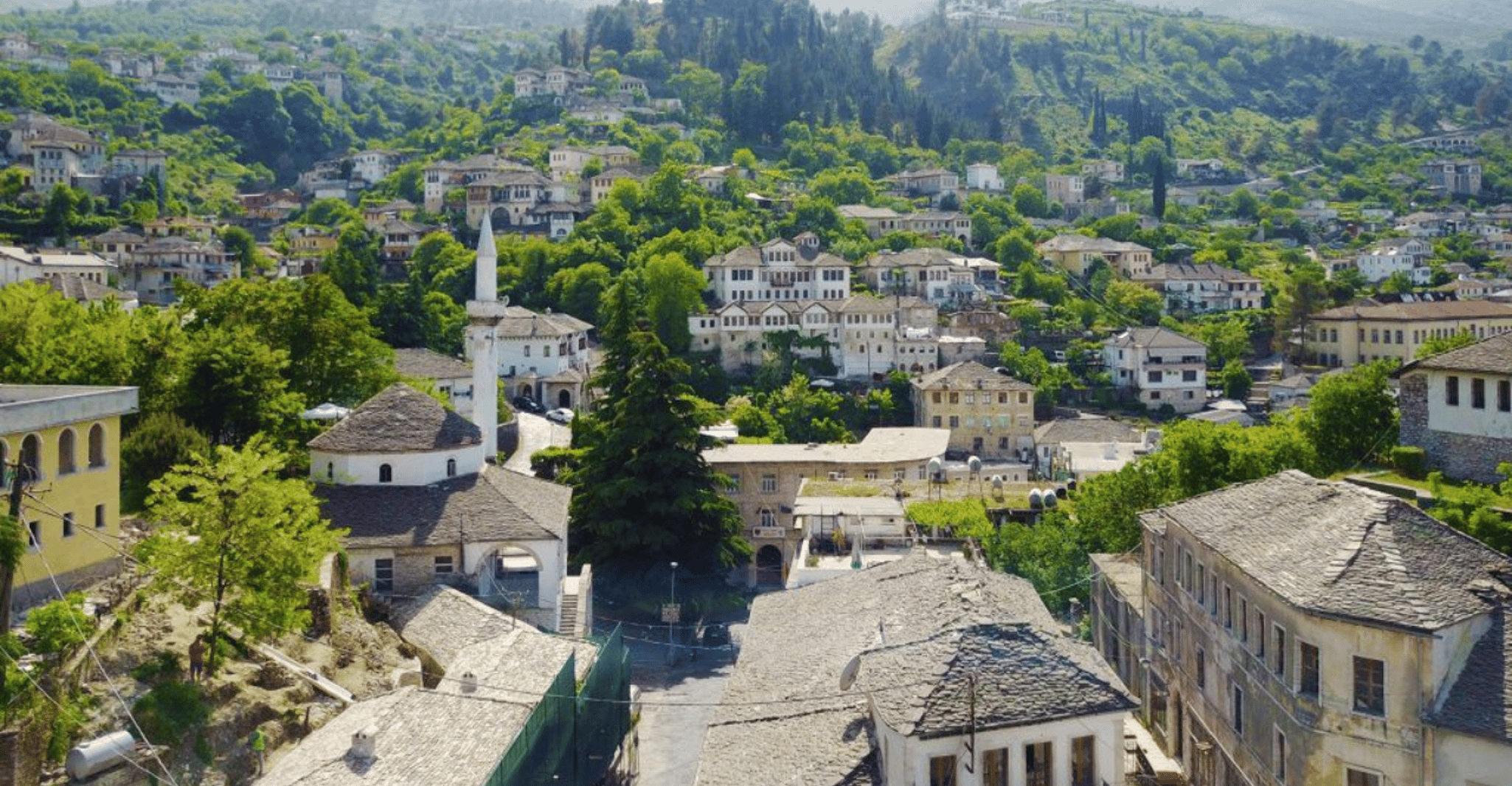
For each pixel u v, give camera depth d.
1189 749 52.56
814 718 40.22
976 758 36.09
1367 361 197.00
